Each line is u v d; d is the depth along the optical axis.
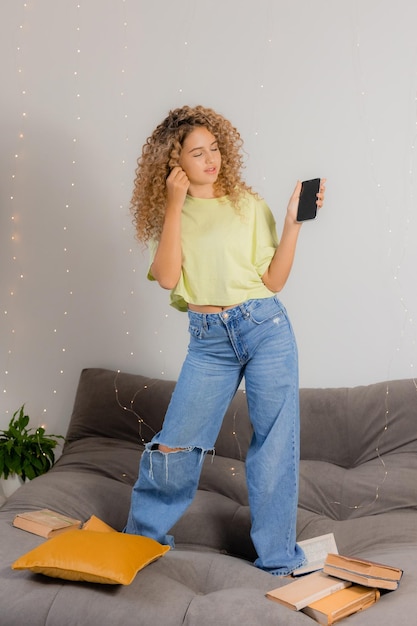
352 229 3.76
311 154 3.78
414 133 3.65
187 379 2.62
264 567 2.57
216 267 2.52
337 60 3.73
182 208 2.60
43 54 4.11
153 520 2.63
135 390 3.80
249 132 3.86
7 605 2.23
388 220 3.71
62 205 4.14
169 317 4.06
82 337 4.16
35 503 3.00
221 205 2.57
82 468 3.45
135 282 4.09
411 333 3.71
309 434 3.50
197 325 2.58
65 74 4.09
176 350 4.06
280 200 3.83
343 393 3.57
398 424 3.41
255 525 2.61
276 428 2.56
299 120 3.79
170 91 3.97
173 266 2.52
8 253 4.19
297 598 2.17
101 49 4.05
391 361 3.75
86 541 2.35
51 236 4.16
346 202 3.76
